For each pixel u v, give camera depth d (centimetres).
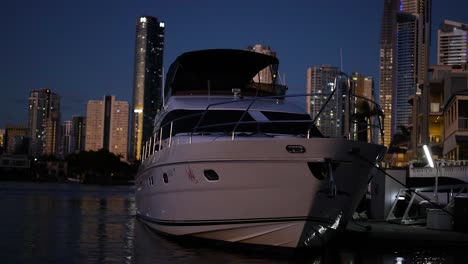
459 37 19150
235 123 1514
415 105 6091
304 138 1375
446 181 3256
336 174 1420
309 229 1443
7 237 1977
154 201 1859
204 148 1471
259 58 1931
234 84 1964
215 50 1878
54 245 1750
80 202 4781
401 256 1555
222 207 1488
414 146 5791
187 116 1664
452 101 4497
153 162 1828
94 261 1426
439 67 6625
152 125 2322
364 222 2147
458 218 1891
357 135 1791
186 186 1561
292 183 1396
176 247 1650
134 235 2019
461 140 4197
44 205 4178
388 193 2234
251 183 1424
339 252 1617
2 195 6156
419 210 2312
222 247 1591
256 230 1476
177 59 1892
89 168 16100
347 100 1514
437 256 1554
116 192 8369
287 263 1388
